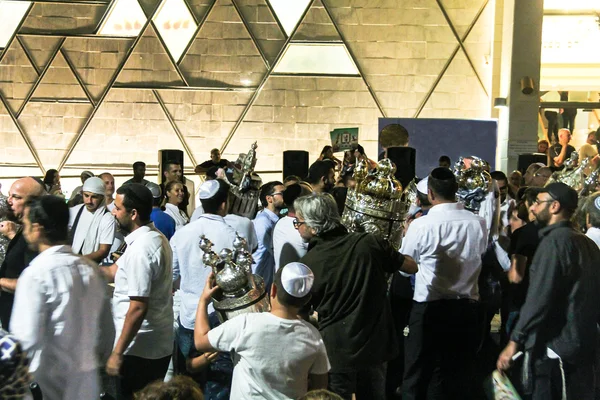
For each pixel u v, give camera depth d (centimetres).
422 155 1310
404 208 420
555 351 385
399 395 541
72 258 322
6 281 477
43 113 1525
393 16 1498
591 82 1467
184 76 1518
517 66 1362
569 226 398
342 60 1510
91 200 619
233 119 1522
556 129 1479
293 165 1123
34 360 300
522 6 1353
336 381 396
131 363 412
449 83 1502
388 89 1508
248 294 359
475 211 516
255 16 1506
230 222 486
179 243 461
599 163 639
